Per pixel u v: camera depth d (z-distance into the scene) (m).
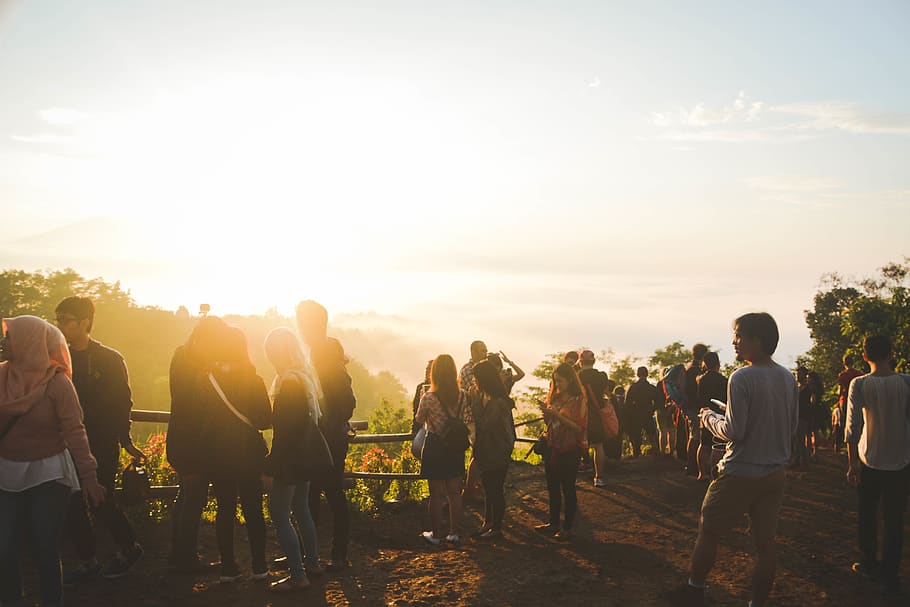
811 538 7.46
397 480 9.50
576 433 7.68
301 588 5.55
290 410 5.36
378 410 25.61
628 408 13.41
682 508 9.10
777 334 4.96
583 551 7.10
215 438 5.41
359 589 5.71
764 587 4.93
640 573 6.35
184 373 5.47
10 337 4.36
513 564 6.60
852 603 5.57
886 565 5.70
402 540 7.49
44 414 4.35
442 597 5.62
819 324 76.19
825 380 69.44
